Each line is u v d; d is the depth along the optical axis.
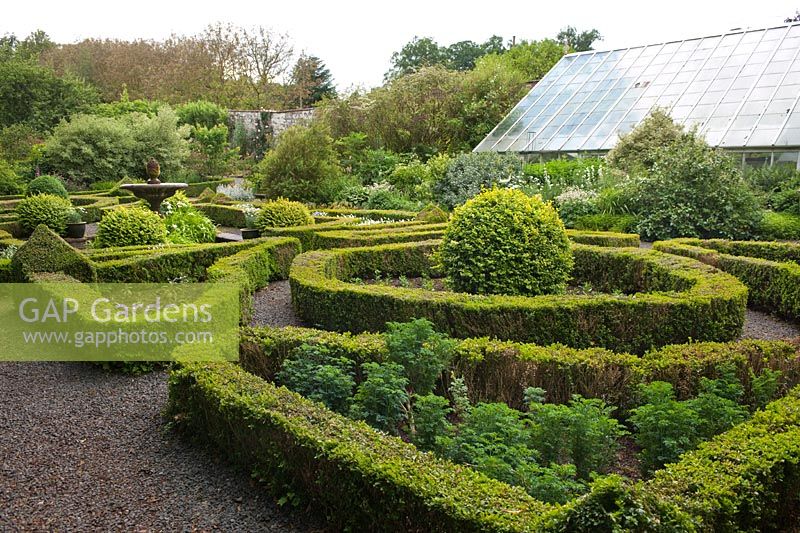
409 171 19.69
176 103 38.34
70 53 41.66
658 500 2.52
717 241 10.27
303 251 11.84
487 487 2.92
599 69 23.78
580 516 2.41
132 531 3.40
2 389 5.50
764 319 7.92
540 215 7.55
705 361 4.64
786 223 13.11
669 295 6.23
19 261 7.69
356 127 26.23
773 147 15.94
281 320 7.59
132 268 8.66
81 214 16.55
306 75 41.16
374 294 6.46
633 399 4.56
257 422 3.79
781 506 3.16
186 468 4.10
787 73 18.41
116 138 26.61
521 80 28.28
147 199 13.73
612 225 14.27
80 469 4.10
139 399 5.25
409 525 2.94
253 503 3.67
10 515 3.55
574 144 19.73
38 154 26.27
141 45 41.28
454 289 7.55
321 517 3.49
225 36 39.44
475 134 26.52
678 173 13.83
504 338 5.97
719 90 19.14
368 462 3.14
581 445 3.61
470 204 7.75
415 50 51.66
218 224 18.91
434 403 3.93
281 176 19.09
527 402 4.20
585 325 5.95
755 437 3.33
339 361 4.64
